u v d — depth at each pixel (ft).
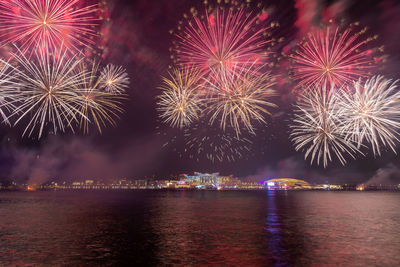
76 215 169.68
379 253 68.18
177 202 330.75
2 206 255.09
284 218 151.84
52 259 62.95
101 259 63.10
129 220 142.72
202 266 57.77
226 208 231.09
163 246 77.20
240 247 75.87
